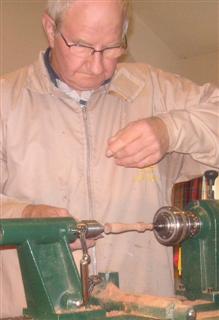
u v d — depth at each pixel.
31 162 1.56
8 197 1.48
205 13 3.14
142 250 1.59
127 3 1.45
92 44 1.41
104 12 1.37
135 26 3.44
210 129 1.48
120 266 1.56
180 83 1.73
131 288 1.57
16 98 1.60
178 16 3.27
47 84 1.60
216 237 1.23
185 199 2.25
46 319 1.01
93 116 1.61
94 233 1.12
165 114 1.47
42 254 1.06
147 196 1.62
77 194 1.56
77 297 1.05
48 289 1.04
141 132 1.35
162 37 3.55
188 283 1.27
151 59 3.56
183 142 1.43
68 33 1.42
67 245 1.09
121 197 1.58
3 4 3.43
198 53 3.62
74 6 1.39
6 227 1.01
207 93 1.69
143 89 1.68
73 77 1.49
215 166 1.53
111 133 1.62
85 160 1.58
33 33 3.52
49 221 1.08
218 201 1.29
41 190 1.56
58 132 1.58
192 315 0.97
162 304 1.00
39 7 3.52
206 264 1.24
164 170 1.70
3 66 3.42
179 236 1.22
